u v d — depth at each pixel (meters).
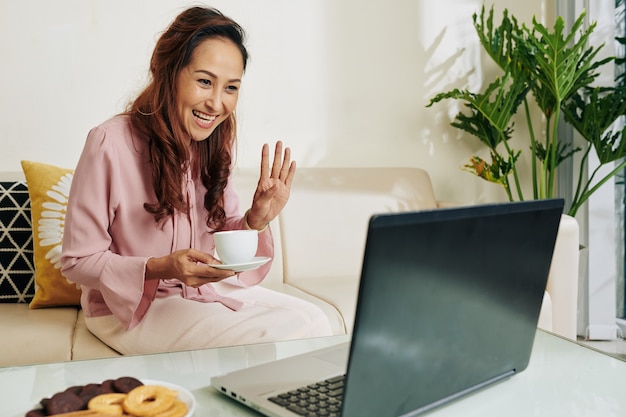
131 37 2.54
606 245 2.95
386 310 0.80
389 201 2.56
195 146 1.78
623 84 2.91
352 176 2.59
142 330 1.60
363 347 0.80
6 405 0.98
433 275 0.84
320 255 2.43
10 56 2.44
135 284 1.52
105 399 0.86
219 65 1.61
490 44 2.76
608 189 2.93
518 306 1.00
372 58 2.86
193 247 1.76
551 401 1.00
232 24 1.65
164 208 1.66
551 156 2.83
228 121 1.79
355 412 0.83
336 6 2.79
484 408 0.97
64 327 1.78
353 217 2.50
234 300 1.74
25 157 2.48
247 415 0.94
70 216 1.62
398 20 2.88
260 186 1.70
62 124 2.51
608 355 1.23
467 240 0.86
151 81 1.73
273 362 1.10
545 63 2.60
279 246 2.39
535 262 0.99
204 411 0.95
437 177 2.98
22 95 2.46
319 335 1.65
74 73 2.50
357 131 2.86
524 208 0.93
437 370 0.92
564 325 2.22
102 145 1.64
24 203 2.09
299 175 2.54
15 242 2.05
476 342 0.95
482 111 2.73
